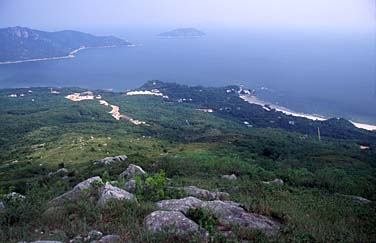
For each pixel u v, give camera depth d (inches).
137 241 325.7
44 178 1533.0
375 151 3398.1
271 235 353.4
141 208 414.9
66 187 842.2
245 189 745.0
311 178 1268.5
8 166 2829.7
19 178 2241.6
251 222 398.6
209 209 410.9
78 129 5007.4
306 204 624.4
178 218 367.2
